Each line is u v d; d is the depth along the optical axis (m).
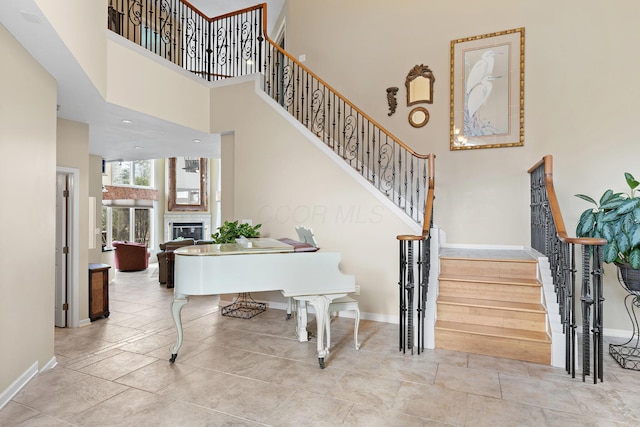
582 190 4.46
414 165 5.31
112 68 3.86
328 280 3.18
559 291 3.19
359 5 5.75
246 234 4.54
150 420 2.26
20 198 2.65
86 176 4.64
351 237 4.62
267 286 3.02
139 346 3.62
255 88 5.16
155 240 11.43
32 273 2.82
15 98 2.58
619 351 3.45
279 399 2.53
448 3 5.20
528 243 4.75
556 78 4.61
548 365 3.08
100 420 2.26
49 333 3.08
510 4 4.86
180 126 4.93
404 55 5.44
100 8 3.56
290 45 6.24
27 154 2.75
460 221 5.07
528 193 4.75
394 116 5.47
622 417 2.28
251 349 3.52
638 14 4.27
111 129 5.06
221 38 6.99
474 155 5.02
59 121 4.37
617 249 3.20
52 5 2.40
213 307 5.28
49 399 2.52
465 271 4.02
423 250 3.54
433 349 3.47
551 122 4.63
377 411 2.37
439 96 5.22
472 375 2.89
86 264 4.51
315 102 5.96
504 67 4.86
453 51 5.13
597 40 4.43
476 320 3.54
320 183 4.80
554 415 2.31
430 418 2.29
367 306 4.56
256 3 7.43
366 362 3.17
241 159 5.27
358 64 5.73
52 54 2.76
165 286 7.02
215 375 2.92
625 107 4.30
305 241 3.82
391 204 4.43
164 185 11.84
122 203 10.09
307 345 3.63
